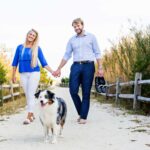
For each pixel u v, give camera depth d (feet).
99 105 52.90
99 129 27.12
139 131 25.98
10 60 67.00
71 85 31.07
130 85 47.93
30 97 31.19
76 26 30.73
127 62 52.80
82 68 30.81
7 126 28.99
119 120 32.78
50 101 21.98
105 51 69.77
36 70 31.40
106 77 67.05
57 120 22.17
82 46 30.76
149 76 42.19
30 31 31.04
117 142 21.91
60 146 20.90
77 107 31.32
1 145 21.29
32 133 25.45
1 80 50.19
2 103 50.16
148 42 45.80
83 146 20.81
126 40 54.60
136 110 40.96
